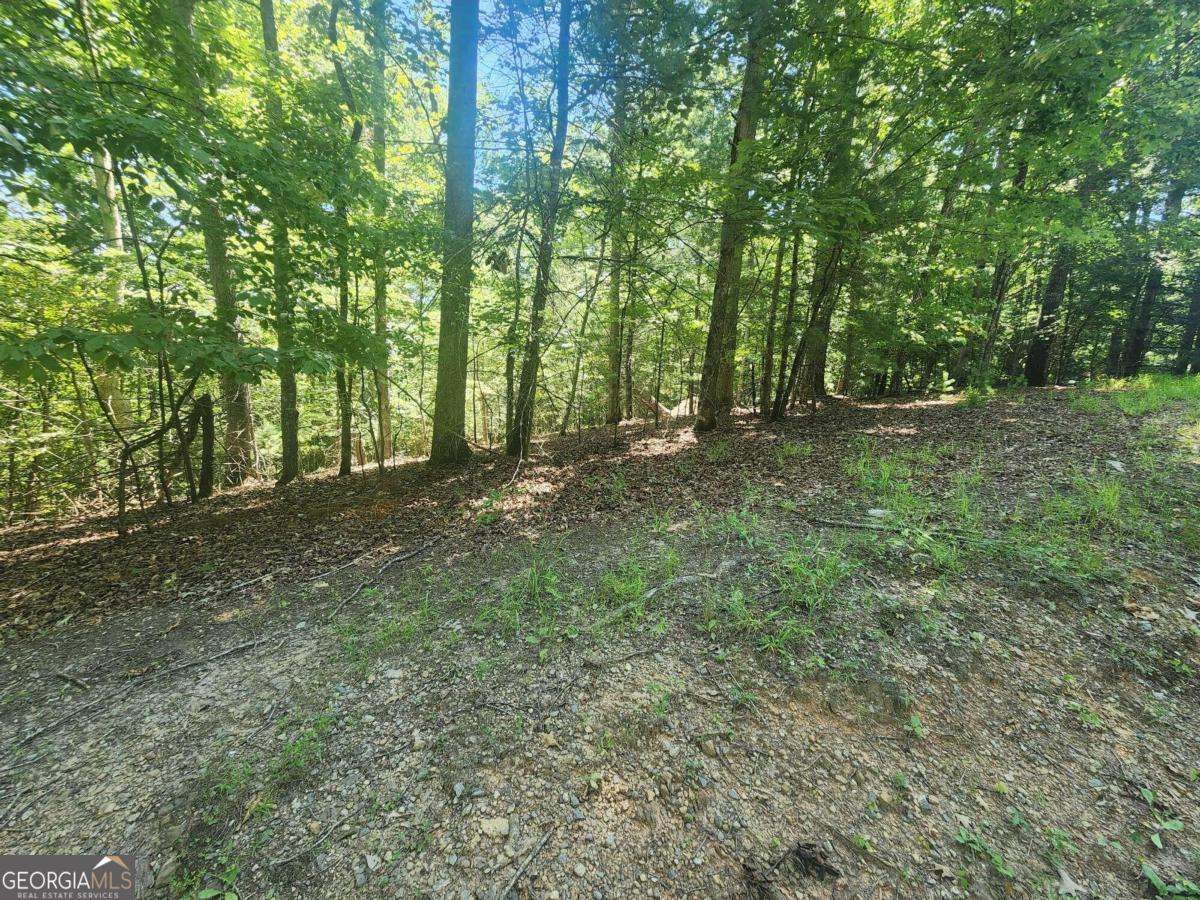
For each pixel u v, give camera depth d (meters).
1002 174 7.58
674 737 2.44
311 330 5.39
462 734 2.52
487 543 5.02
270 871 1.93
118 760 2.48
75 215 4.75
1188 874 1.76
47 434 7.63
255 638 3.54
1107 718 2.38
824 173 6.86
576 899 1.80
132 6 4.04
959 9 6.36
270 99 6.02
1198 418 5.65
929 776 2.19
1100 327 16.19
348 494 7.36
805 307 9.84
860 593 3.32
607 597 3.68
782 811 2.08
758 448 7.87
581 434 12.09
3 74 2.91
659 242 5.90
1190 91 7.84
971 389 10.42
